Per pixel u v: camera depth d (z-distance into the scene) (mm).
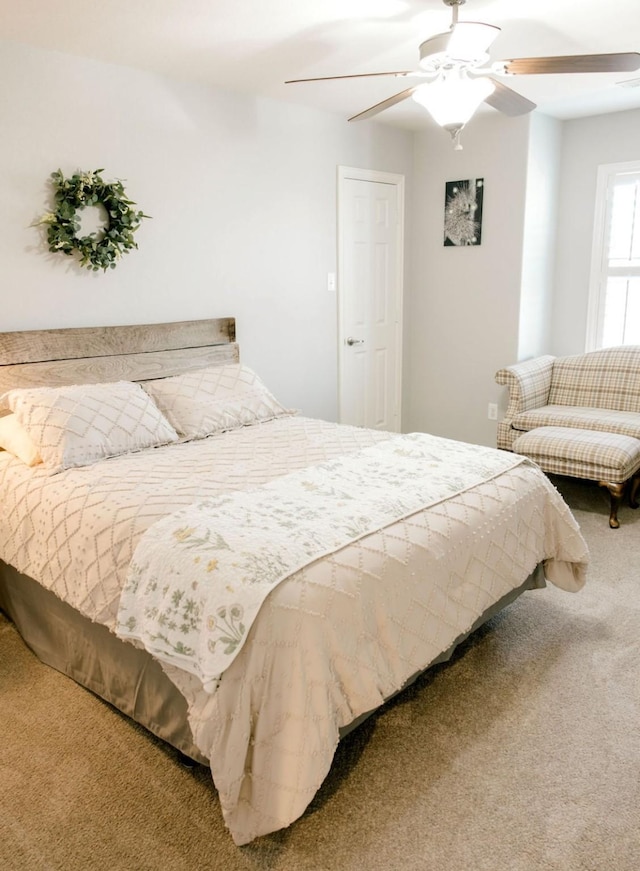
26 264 2859
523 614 2686
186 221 3457
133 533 1909
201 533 1799
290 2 2375
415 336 5090
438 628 1952
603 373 4242
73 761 1921
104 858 1591
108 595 1934
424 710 2096
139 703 1974
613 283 4551
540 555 2465
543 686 2207
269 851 1593
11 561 2396
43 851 1615
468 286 4684
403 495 2115
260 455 2648
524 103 2529
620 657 2365
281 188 3912
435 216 4762
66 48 2816
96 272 3109
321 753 1546
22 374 2830
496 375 4270
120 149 3123
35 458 2490
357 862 1557
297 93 3627
